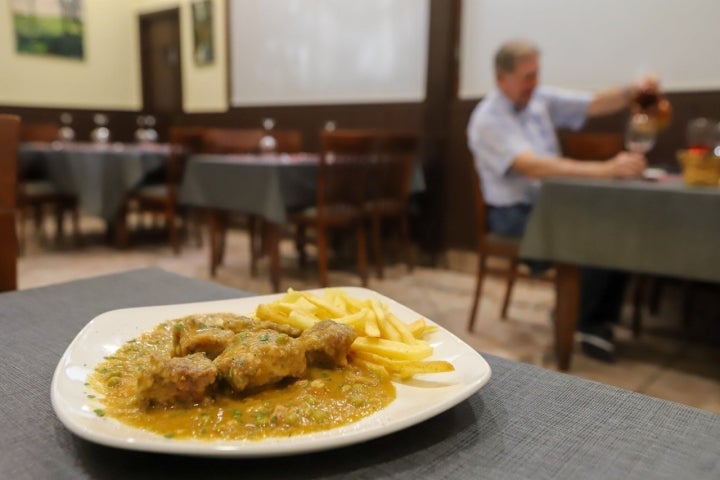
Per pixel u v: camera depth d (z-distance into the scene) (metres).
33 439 0.50
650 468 0.48
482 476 0.46
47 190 4.36
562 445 0.51
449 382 0.58
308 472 0.47
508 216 2.66
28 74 6.14
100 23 6.61
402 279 3.83
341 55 4.73
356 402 0.53
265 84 5.39
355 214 3.36
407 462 0.48
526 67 2.63
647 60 3.26
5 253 1.35
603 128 3.38
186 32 6.13
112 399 0.52
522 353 2.53
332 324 0.61
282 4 5.09
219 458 0.48
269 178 3.06
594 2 3.42
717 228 1.69
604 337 2.51
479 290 2.79
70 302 0.91
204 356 0.55
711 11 3.02
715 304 2.95
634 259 1.85
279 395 0.54
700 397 2.13
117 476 0.45
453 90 4.07
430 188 4.16
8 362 0.67
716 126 2.36
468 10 3.96
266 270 3.95
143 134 5.43
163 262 4.13
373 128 4.52
